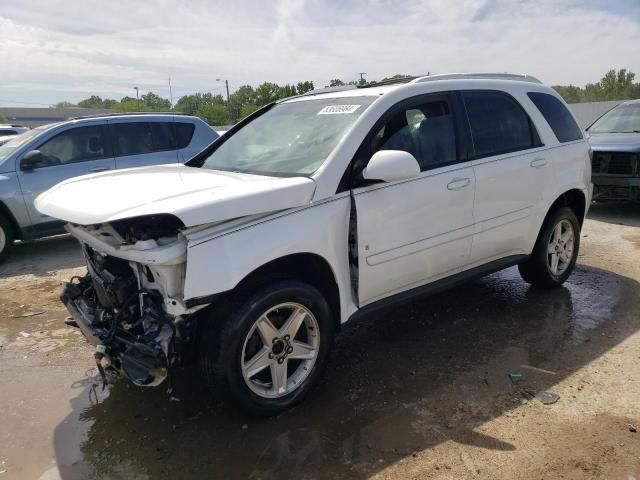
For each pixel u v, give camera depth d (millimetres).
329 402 3312
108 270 3145
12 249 7289
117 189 3080
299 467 2736
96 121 7660
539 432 2947
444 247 3777
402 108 3623
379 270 3434
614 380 3455
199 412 3262
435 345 4043
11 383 3734
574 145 4840
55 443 3033
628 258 6059
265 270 3109
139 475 2736
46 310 5129
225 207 2736
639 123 8828
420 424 3059
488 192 4016
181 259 2682
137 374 2779
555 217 4742
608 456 2732
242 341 2877
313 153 3420
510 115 4344
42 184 7094
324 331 3242
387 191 3393
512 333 4199
